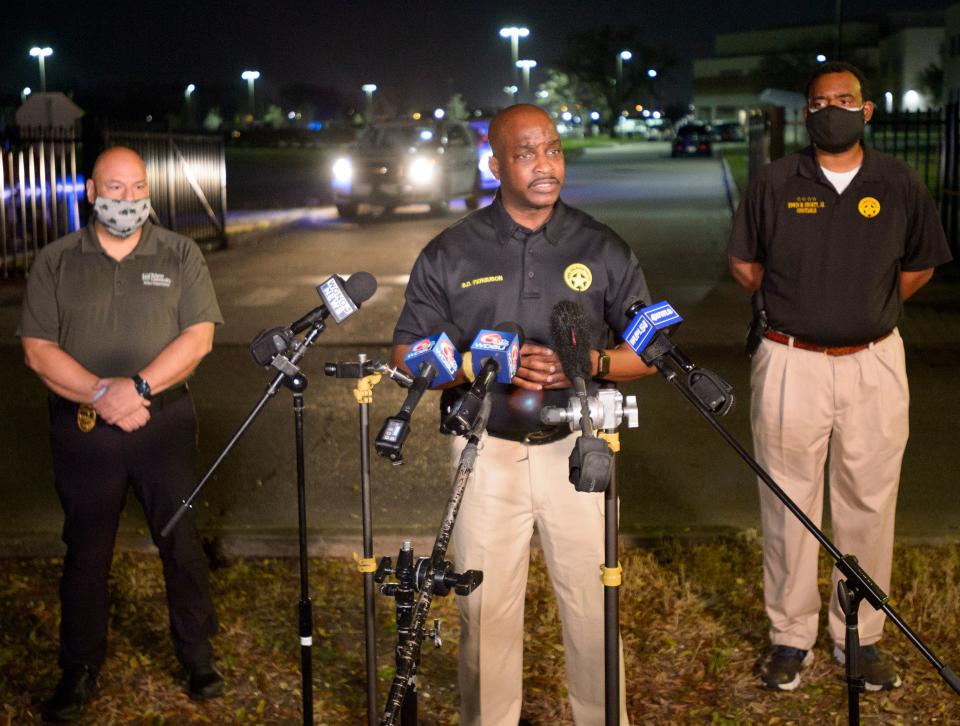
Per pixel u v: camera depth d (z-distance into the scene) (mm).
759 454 4379
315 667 4574
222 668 4543
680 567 5309
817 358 4215
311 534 5734
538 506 3596
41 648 4762
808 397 4227
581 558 3600
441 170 22656
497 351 2896
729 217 21875
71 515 4168
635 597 5020
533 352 3336
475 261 3553
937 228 4176
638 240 18625
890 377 4234
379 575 2939
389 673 4523
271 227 20750
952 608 4832
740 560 5418
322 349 10367
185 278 4211
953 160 15055
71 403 4102
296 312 12375
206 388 8859
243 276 15273
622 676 3664
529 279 3525
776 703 4262
